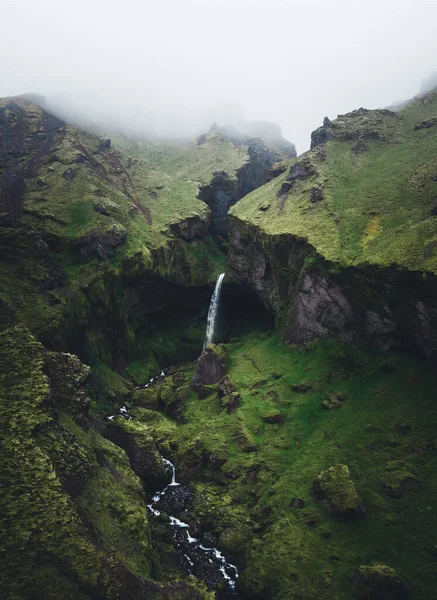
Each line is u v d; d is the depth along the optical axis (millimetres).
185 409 47031
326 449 34344
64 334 44375
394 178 56812
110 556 20719
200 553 29234
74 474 24906
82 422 30938
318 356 45625
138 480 31469
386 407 35562
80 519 21703
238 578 26656
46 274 47188
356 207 53969
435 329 35562
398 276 37188
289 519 29281
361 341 42969
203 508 32750
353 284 42531
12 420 24484
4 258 46531
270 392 43844
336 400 39094
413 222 44125
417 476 28938
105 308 55688
